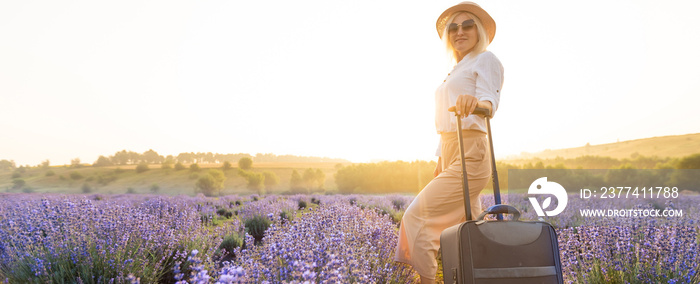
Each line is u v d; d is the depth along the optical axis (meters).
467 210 2.46
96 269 3.46
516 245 2.19
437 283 3.89
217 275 2.53
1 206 5.95
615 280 3.48
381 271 3.24
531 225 2.25
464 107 2.50
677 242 3.57
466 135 2.96
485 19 3.17
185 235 4.66
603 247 3.77
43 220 4.46
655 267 3.40
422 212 2.92
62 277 3.31
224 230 5.64
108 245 3.69
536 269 2.18
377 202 10.56
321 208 4.43
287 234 3.13
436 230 2.91
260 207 7.70
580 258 3.97
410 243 2.94
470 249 2.15
